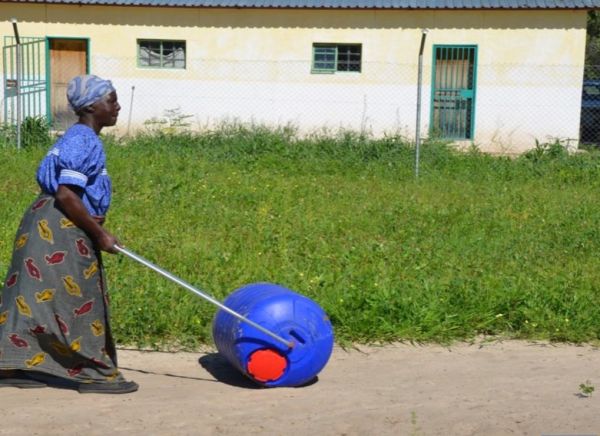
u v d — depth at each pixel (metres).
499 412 6.29
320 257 10.53
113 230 11.84
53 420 5.89
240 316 6.46
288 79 23.17
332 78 23.08
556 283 9.60
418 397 6.59
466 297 8.83
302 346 6.61
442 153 20.42
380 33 22.83
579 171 19.38
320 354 6.68
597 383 7.05
